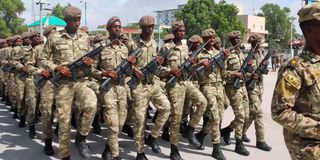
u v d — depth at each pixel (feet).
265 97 46.65
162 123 19.01
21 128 24.85
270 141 23.63
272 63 107.14
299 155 8.68
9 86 28.40
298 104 8.71
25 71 23.20
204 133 20.66
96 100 16.94
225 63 20.89
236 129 20.67
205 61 19.61
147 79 18.26
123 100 17.84
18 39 27.73
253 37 22.20
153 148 19.89
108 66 17.78
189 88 19.84
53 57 17.24
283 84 8.52
